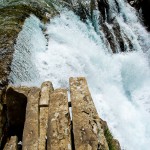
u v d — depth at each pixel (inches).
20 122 219.0
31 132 175.6
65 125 165.8
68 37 420.8
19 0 443.5
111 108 381.4
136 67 484.4
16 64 314.8
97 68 424.5
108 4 538.3
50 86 207.8
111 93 409.7
